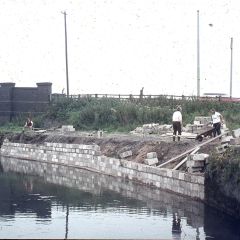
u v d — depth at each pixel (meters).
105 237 18.14
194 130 34.75
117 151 34.72
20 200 25.11
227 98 51.25
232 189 20.44
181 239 17.94
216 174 22.00
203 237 18.27
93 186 29.41
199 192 23.64
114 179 32.00
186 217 21.02
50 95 56.53
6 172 36.53
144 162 29.83
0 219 20.81
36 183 30.98
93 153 36.34
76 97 56.00
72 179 32.56
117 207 23.11
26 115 56.12
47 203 24.25
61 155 40.84
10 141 48.50
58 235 18.30
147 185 28.66
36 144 44.66
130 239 17.92
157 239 18.05
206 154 25.16
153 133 38.56
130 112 45.78
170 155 29.47
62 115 52.81
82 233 18.66
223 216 21.12
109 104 50.47
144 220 20.64
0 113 57.16
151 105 47.69
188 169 25.30
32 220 20.73
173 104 46.44
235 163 20.19
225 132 29.86
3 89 57.25
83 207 23.25
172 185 26.00
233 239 18.02
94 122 48.09
